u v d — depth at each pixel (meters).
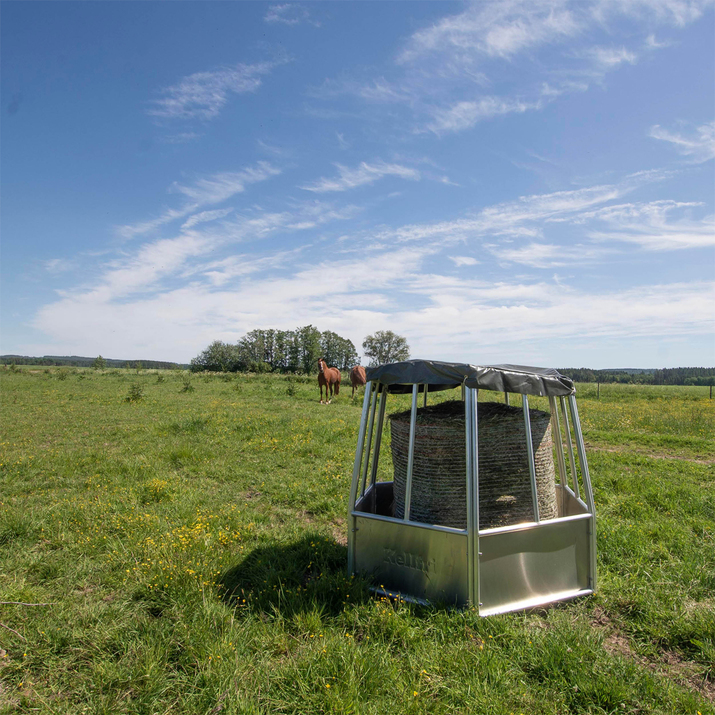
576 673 2.47
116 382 31.11
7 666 2.59
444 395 17.88
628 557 3.99
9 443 9.19
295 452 8.20
